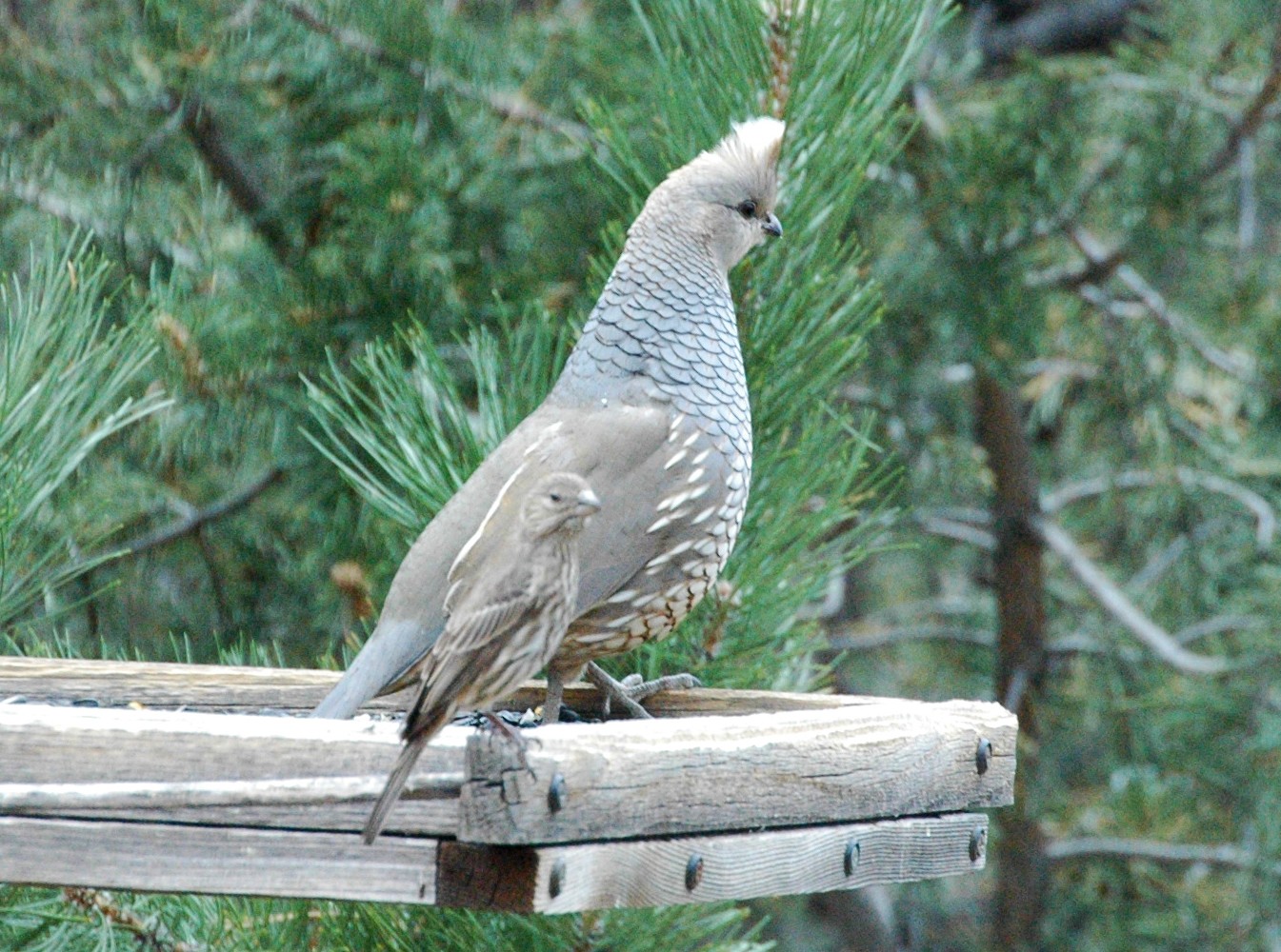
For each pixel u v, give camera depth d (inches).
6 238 456.4
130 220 466.9
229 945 304.0
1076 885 663.1
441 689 214.1
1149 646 619.5
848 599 764.6
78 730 226.7
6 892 295.3
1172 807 621.0
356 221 450.0
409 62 473.4
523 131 482.0
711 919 318.3
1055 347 636.7
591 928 306.7
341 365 450.0
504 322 333.4
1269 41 572.7
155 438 445.1
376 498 317.1
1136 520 672.4
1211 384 623.2
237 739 224.5
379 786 219.5
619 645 294.8
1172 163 566.9
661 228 308.3
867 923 719.7
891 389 597.6
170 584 492.4
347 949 301.9
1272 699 585.3
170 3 458.9
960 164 558.3
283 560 486.3
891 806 260.2
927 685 720.3
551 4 535.5
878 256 573.3
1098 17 759.1
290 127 479.5
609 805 219.5
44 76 474.3
